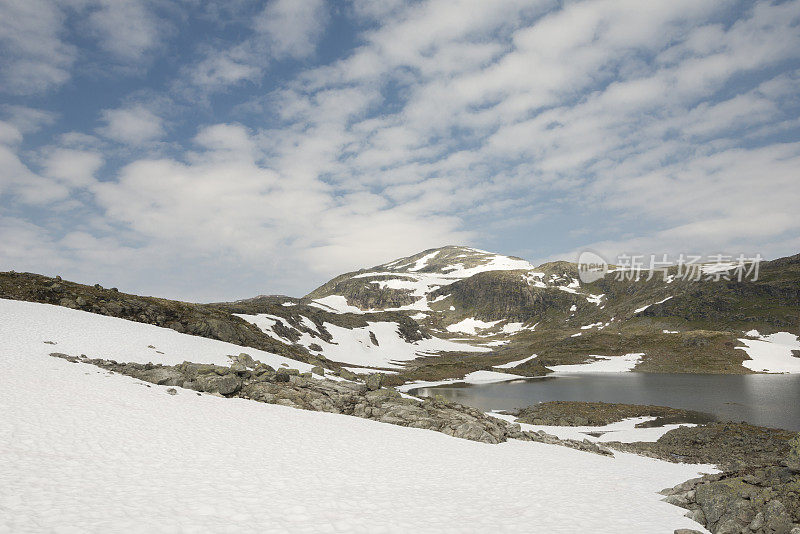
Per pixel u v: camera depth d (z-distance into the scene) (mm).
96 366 39906
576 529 16484
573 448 39844
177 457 21250
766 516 18031
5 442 19547
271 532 13656
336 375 67188
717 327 199000
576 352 177625
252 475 19828
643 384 109375
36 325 49219
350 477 21188
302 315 194875
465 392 102000
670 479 28344
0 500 13672
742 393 88438
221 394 40531
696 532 17234
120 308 71062
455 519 16562
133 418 26859
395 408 42406
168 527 13211
